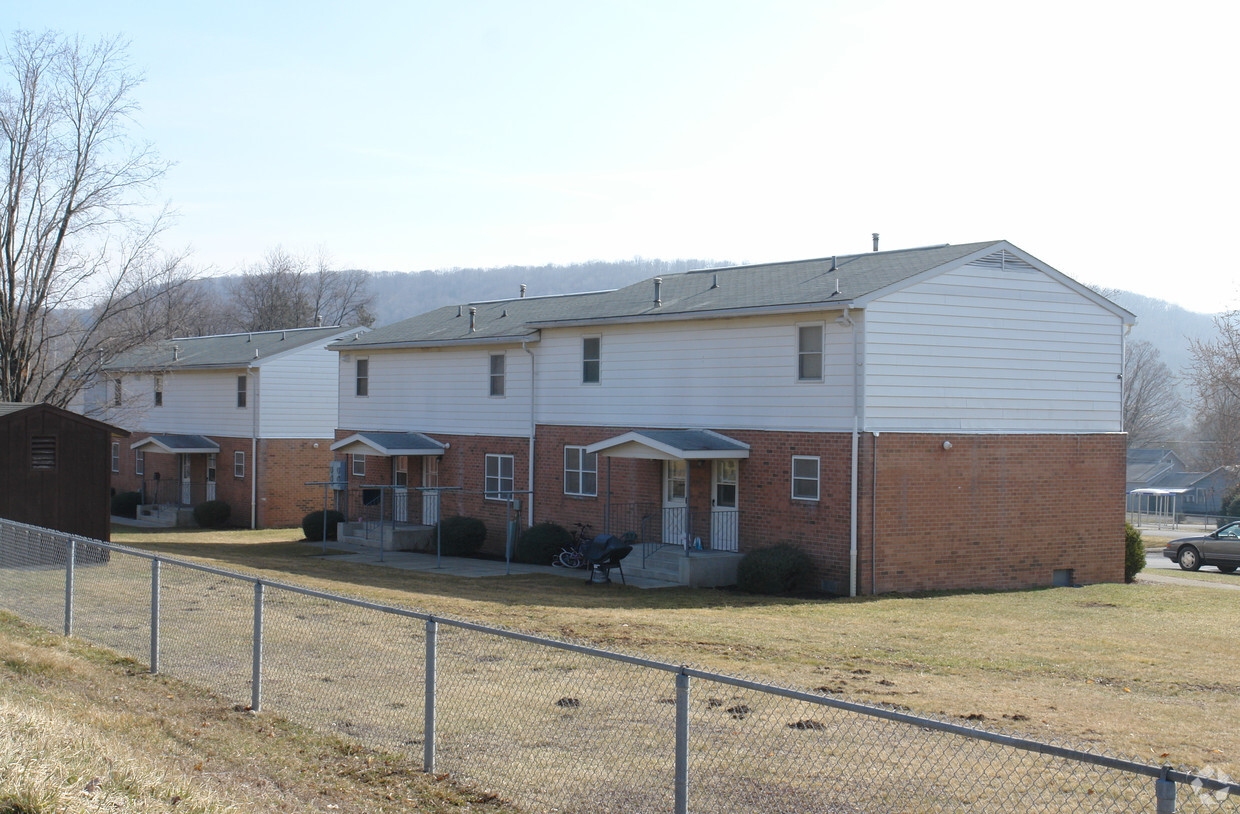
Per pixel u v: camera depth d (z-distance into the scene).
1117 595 22.59
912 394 22.28
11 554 20.92
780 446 23.09
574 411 28.48
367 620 15.52
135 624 14.73
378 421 35.78
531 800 7.86
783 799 7.61
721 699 10.80
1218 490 85.44
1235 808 7.49
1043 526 24.34
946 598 21.34
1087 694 11.96
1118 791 7.99
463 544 30.34
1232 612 20.12
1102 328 25.47
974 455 23.19
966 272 23.12
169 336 48.31
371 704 10.54
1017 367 23.97
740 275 27.89
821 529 22.17
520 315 32.41
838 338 22.08
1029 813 7.39
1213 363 56.09
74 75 36.19
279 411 42.34
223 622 15.07
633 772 8.31
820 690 11.58
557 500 28.91
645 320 25.98
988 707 10.95
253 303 87.62
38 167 36.31
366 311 90.44
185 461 46.19
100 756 8.20
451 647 13.56
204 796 7.72
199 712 10.47
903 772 8.34
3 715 8.84
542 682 11.55
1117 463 25.67
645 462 26.45
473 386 31.98
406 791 8.17
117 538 36.00
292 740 9.48
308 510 42.91
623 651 13.79
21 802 6.92
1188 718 10.80
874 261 25.05
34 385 43.44
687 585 22.77
